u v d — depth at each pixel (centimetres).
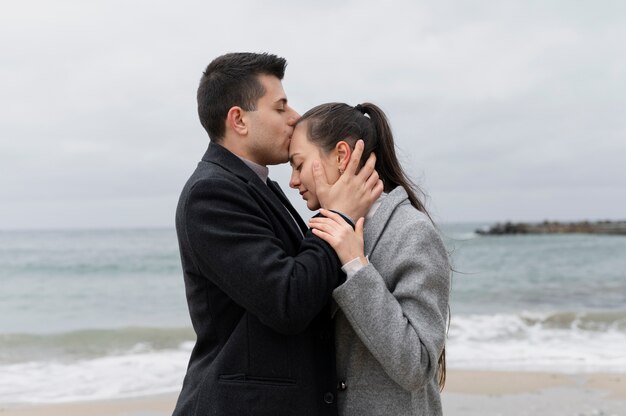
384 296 213
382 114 251
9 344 1045
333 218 223
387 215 232
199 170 237
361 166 240
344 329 229
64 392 740
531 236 6556
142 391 742
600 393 706
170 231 9000
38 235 7338
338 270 218
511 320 1244
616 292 1858
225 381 214
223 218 218
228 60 244
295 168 245
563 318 1253
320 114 240
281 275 208
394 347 207
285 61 250
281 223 236
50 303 1719
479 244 4866
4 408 668
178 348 1005
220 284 218
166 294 1870
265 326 216
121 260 3038
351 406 226
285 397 213
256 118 240
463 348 978
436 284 221
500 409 646
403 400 224
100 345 1034
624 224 7131
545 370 822
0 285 2125
